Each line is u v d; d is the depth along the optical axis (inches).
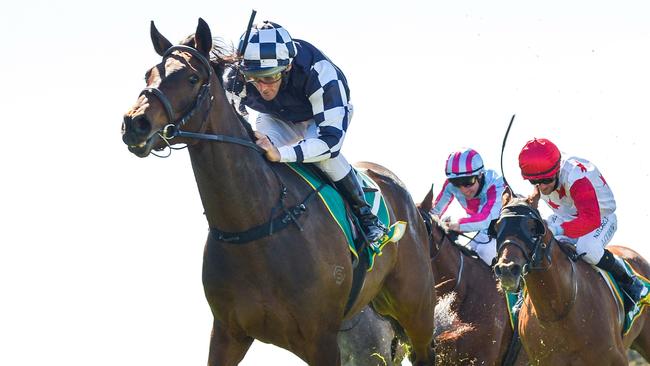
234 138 269.9
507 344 410.3
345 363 394.6
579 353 346.3
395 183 348.5
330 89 291.6
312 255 279.1
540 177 350.0
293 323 279.4
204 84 262.8
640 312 373.7
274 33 282.7
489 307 410.9
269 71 281.7
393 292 335.9
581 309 345.1
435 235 414.3
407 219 341.7
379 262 315.9
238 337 287.7
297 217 279.6
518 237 324.2
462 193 448.5
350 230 298.2
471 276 419.2
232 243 274.2
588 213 350.0
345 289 289.1
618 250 406.3
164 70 258.4
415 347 357.1
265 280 274.7
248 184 272.4
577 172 352.5
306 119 303.9
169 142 258.2
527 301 356.2
